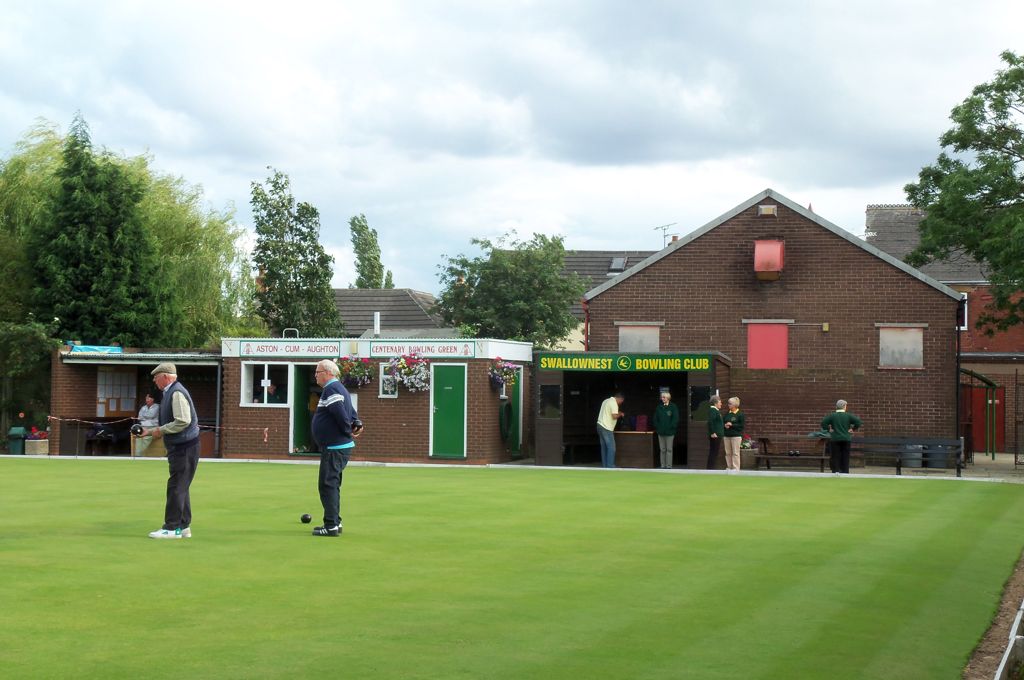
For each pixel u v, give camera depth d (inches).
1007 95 1381.6
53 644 315.6
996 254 1298.0
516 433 1439.5
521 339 2026.3
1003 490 980.6
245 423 1384.1
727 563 490.3
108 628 337.1
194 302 1818.4
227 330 1847.9
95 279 1643.7
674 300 1478.8
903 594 423.8
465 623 351.9
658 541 563.5
